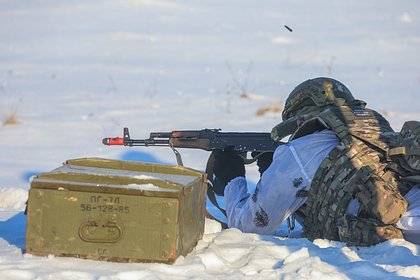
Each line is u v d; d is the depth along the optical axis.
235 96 24.08
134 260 6.89
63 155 15.90
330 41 37.94
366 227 8.05
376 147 8.30
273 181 8.67
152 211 6.85
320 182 8.44
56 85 25.77
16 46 34.94
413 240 8.12
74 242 6.92
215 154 9.85
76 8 48.38
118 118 20.34
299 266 6.91
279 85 26.45
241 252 7.52
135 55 33.22
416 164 8.05
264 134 9.73
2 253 7.12
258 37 39.00
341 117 8.54
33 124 19.39
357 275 6.87
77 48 34.88
